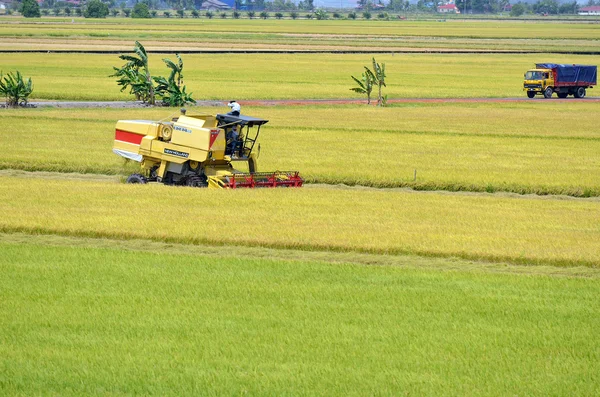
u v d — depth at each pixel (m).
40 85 144.25
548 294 36.38
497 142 92.44
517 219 53.00
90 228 46.44
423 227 49.28
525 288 37.34
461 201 59.91
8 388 25.22
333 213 52.88
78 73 168.75
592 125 110.31
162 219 49.06
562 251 43.62
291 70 191.50
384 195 61.19
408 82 172.88
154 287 36.03
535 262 42.44
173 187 59.66
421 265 41.97
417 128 102.81
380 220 51.12
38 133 89.81
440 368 27.30
